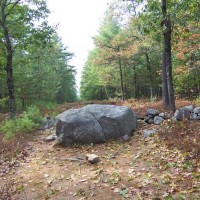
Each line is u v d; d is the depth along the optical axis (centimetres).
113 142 1079
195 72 1877
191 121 1100
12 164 930
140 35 2561
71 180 757
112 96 4906
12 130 1384
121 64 3055
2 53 1847
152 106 1820
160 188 641
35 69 3141
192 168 710
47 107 2686
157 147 919
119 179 719
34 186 745
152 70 3209
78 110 1185
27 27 1836
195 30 1551
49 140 1240
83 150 1036
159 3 1149
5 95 2819
